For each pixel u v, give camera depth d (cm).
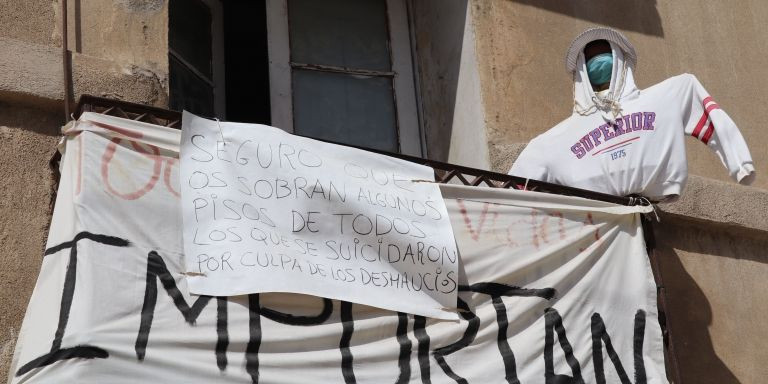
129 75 537
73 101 520
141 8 556
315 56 662
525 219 523
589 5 684
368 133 657
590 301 519
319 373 451
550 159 570
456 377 475
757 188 664
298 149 491
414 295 481
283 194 477
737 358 614
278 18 661
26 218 496
